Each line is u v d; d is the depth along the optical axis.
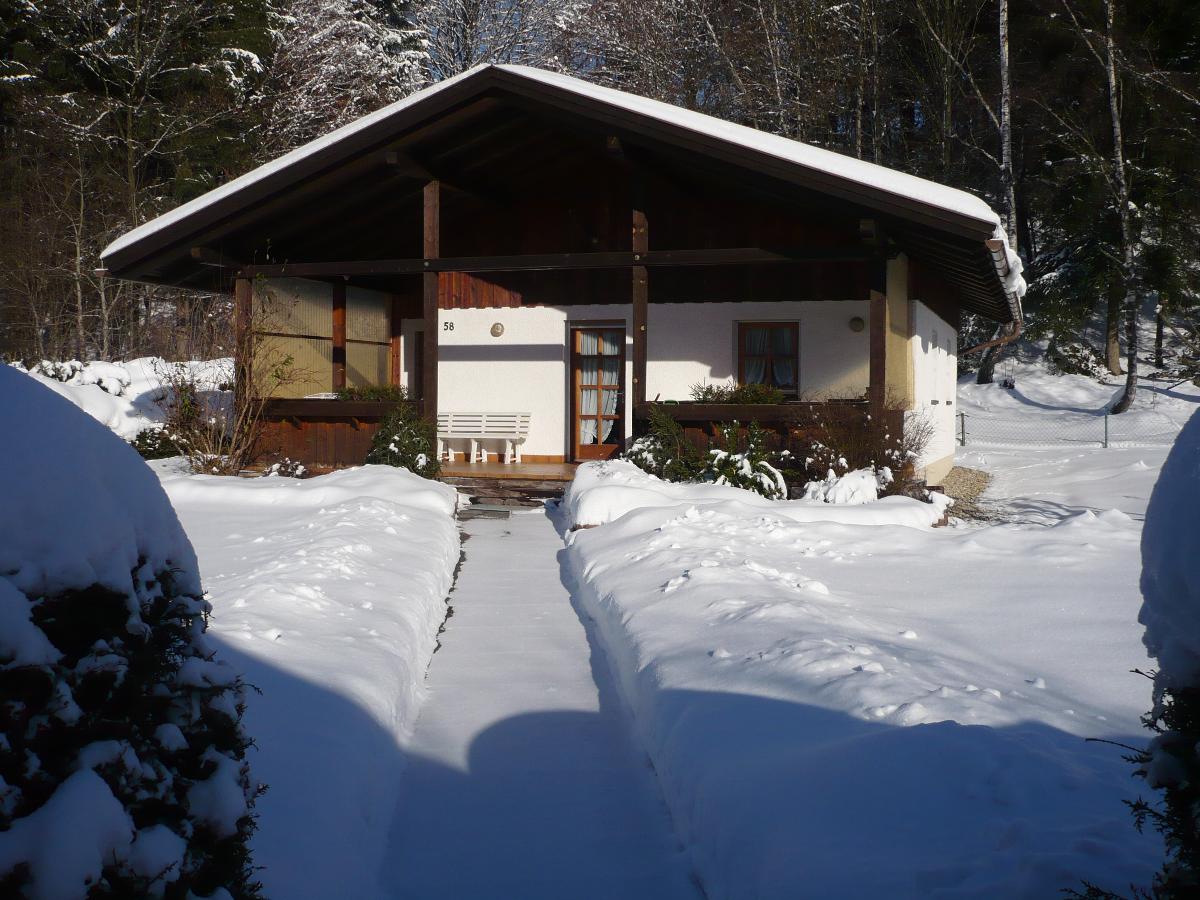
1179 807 2.19
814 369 14.27
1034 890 2.71
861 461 11.47
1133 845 2.94
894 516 10.04
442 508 11.11
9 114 29.11
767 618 5.68
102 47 29.12
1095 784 3.35
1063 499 14.14
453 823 4.22
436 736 5.16
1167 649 2.11
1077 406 28.36
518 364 15.85
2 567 1.98
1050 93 29.83
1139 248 28.52
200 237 13.19
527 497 13.20
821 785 3.50
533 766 4.79
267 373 14.21
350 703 4.60
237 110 30.62
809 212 13.78
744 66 30.70
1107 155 29.52
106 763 2.02
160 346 24.70
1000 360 32.38
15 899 1.84
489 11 36.75
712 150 11.41
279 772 3.77
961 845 3.04
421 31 36.69
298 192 12.91
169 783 2.15
